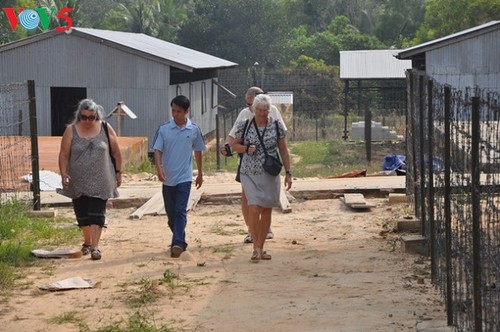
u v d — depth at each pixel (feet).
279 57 277.23
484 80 146.92
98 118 42.52
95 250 42.37
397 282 35.86
